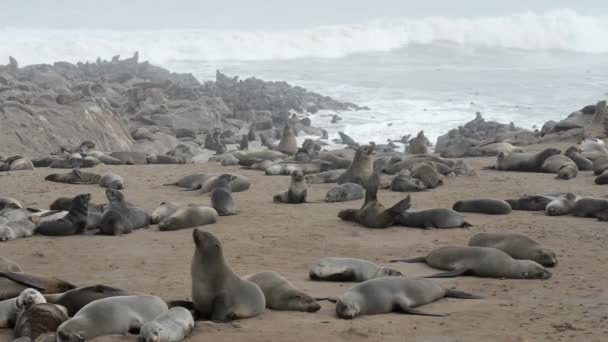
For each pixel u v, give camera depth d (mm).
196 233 10031
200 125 47000
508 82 68375
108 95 55219
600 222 17812
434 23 99000
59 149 35406
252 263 14164
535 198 19500
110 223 16625
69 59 82062
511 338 9430
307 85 68688
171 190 22891
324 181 24719
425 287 11234
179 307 9516
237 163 29594
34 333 8852
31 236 16391
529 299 11562
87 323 8875
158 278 12891
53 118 37844
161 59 85938
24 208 17906
